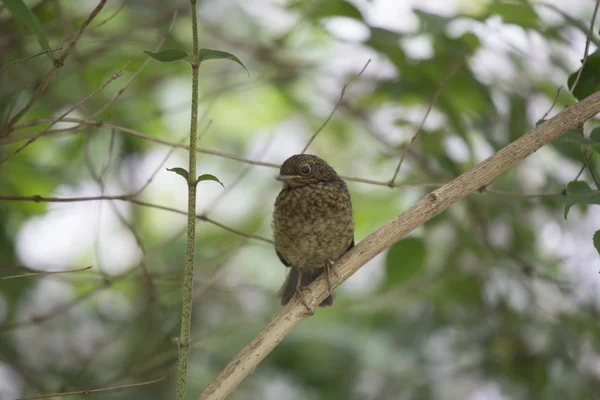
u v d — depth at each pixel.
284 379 12.19
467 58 9.42
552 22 9.16
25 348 11.30
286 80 11.93
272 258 13.70
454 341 11.65
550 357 10.17
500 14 9.02
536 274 10.46
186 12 10.61
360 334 12.62
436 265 11.66
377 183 7.45
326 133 13.91
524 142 6.18
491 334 10.66
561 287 10.47
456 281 10.91
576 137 6.08
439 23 8.55
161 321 10.80
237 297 12.63
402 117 11.06
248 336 12.07
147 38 10.48
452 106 9.38
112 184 12.82
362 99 11.76
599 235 5.62
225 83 12.70
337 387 12.21
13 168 9.77
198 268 10.05
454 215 10.72
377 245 6.32
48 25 8.99
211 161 14.85
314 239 8.13
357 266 6.33
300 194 8.16
